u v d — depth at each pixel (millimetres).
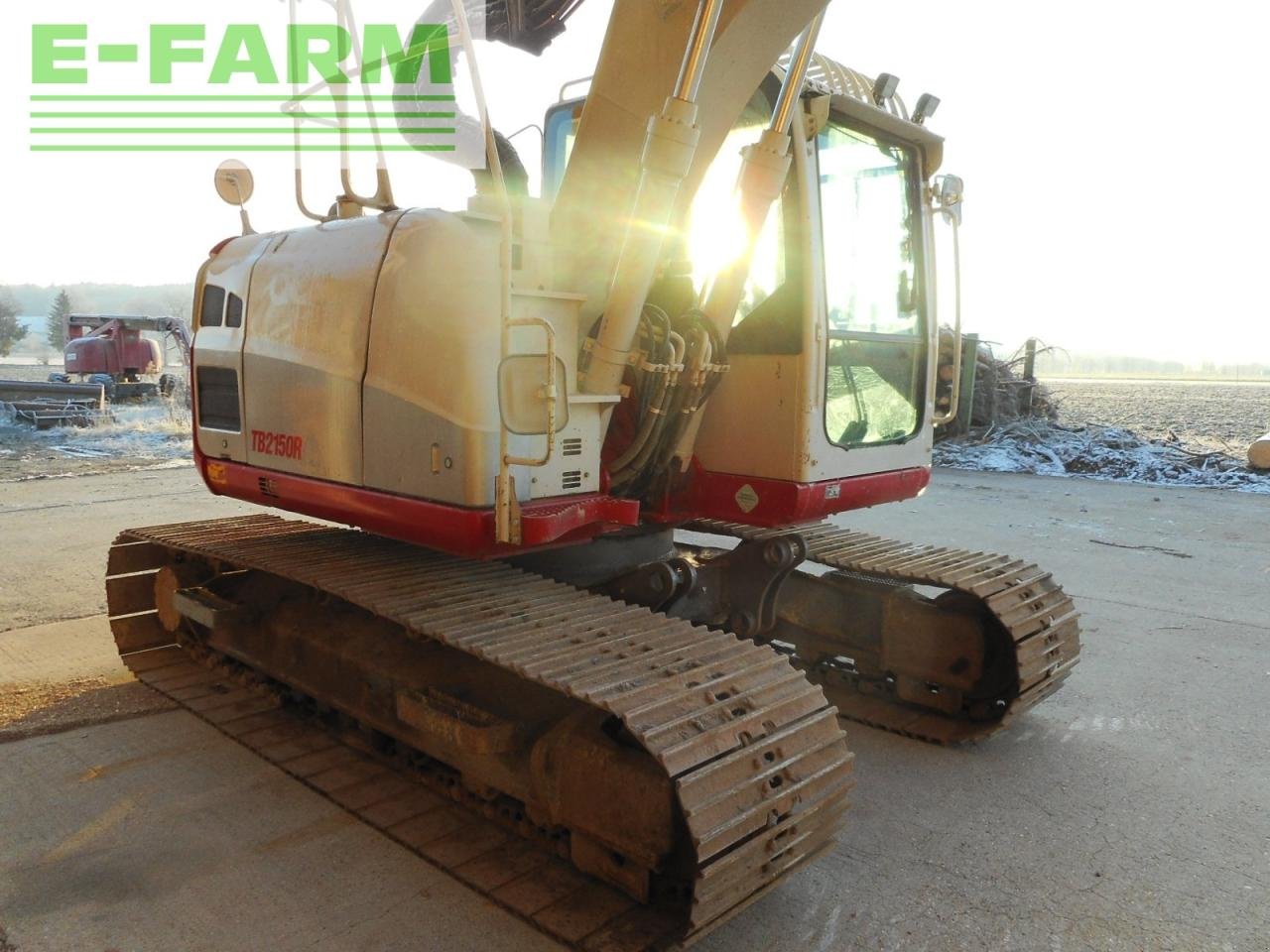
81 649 5105
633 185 3307
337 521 3775
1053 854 3131
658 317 3463
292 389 3826
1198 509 9742
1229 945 2652
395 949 2586
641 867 2646
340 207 3998
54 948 2568
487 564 3705
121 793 3473
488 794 3189
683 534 8156
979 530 8586
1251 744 4031
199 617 4266
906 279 4465
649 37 3104
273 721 4102
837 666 4730
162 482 10852
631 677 2607
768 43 3117
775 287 3824
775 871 2607
